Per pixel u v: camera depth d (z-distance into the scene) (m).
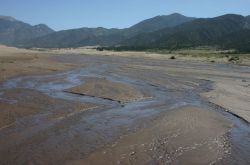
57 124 18.59
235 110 24.78
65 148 14.90
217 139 17.42
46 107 22.34
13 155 13.84
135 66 63.31
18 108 21.41
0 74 38.22
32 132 16.89
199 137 17.53
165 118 20.83
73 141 15.88
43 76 39.75
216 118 21.73
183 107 24.58
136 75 46.12
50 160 13.51
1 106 21.47
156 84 37.53
